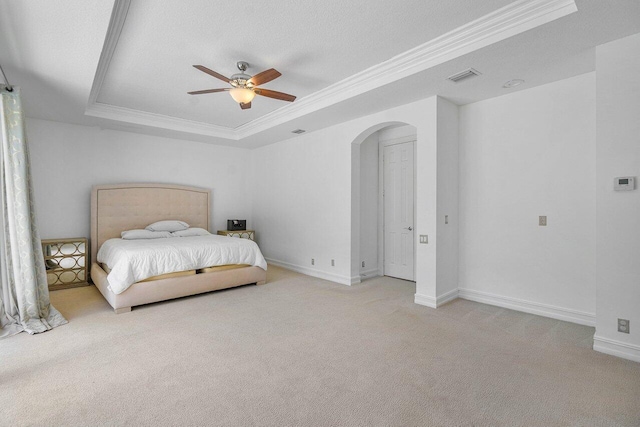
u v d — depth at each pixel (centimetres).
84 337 269
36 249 309
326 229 494
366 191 512
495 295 358
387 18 235
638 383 199
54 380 202
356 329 288
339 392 190
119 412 171
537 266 327
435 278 352
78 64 273
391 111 396
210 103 425
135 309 342
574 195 303
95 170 489
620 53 232
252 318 316
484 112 366
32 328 278
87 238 483
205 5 218
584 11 201
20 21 208
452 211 379
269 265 605
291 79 349
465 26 243
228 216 638
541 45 242
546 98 319
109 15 204
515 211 342
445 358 233
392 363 226
